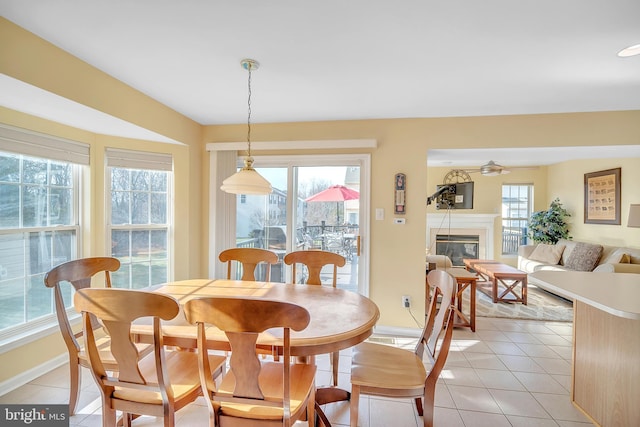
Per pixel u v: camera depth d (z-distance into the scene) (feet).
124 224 10.30
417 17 5.27
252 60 6.81
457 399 7.06
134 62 6.94
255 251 8.74
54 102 6.72
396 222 10.83
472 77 7.52
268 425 4.28
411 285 10.78
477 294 16.11
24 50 5.69
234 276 11.80
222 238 11.68
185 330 4.98
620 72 7.16
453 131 10.56
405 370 5.64
